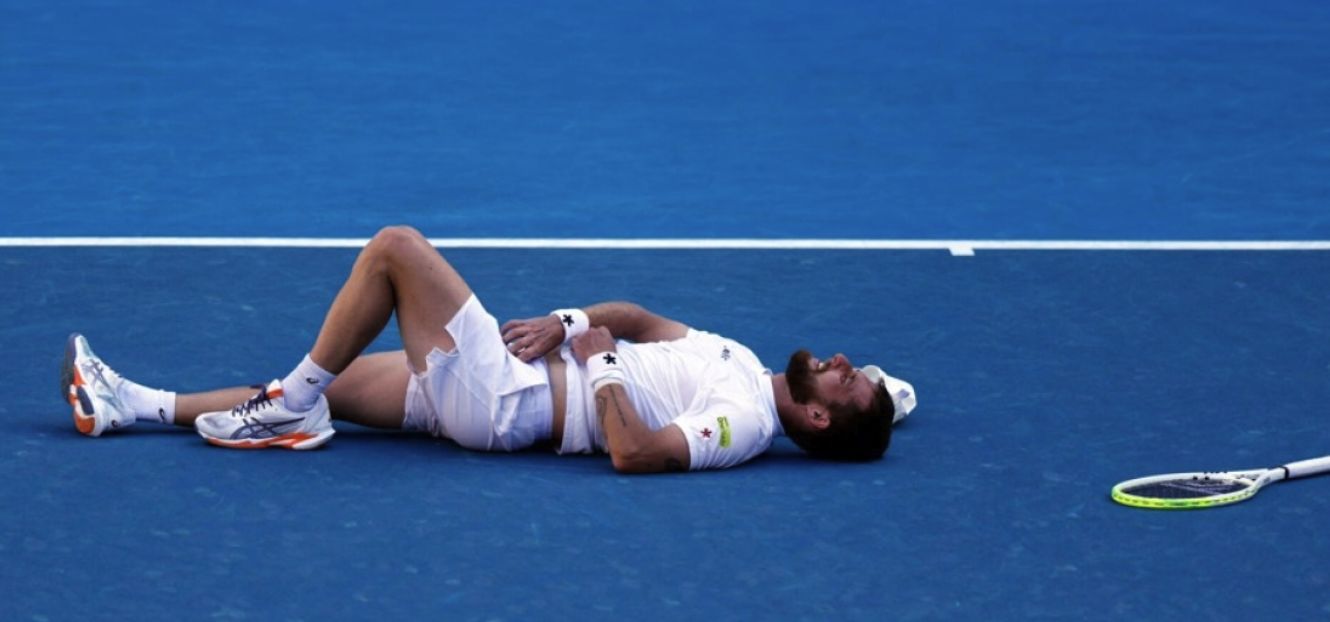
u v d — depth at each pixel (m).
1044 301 26.05
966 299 26.11
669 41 44.69
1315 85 40.94
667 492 19.08
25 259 27.22
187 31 44.62
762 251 28.55
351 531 17.97
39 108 37.41
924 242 29.19
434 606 16.48
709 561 17.48
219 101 38.34
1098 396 22.25
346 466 19.64
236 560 17.31
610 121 37.41
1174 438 20.91
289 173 33.09
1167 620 16.53
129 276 26.48
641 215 30.73
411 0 48.69
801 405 19.83
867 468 19.92
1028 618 16.52
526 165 34.00
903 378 22.83
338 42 43.94
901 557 17.67
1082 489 19.39
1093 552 17.86
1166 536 18.23
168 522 18.11
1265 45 44.78
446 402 19.83
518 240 29.05
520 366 19.86
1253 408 21.91
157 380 22.28
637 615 16.42
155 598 16.55
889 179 33.34
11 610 16.27
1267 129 37.22
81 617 16.17
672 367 20.00
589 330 20.03
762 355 23.70
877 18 47.47
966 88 40.50
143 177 32.53
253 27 45.22
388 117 37.38
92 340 23.64
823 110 38.56
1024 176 33.66
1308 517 18.75
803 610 16.56
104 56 42.09
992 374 23.00
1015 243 29.19
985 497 19.12
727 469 19.81
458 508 18.56
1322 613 16.72
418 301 19.47
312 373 19.66
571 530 18.08
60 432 20.44
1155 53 43.81
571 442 20.00
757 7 48.62
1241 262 28.14
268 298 25.61
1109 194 32.44
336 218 30.23
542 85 40.34
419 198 31.62
